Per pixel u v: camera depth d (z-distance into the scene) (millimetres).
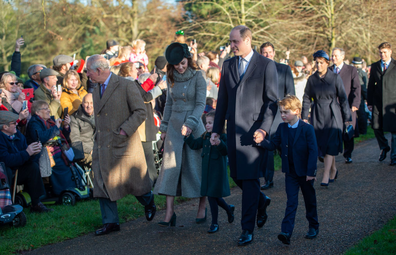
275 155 8875
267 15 18203
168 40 22516
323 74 6426
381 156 7695
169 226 4672
